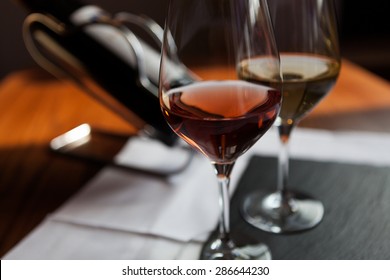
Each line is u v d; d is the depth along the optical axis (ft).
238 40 1.83
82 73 2.58
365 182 2.30
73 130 2.74
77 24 2.38
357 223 2.08
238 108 1.79
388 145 2.52
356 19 9.93
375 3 9.91
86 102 3.05
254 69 1.83
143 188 2.30
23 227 2.08
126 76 2.44
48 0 2.43
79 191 2.27
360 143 2.55
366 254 1.95
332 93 2.99
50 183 2.33
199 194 2.26
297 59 2.03
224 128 1.75
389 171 2.35
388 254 1.94
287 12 2.00
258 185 2.31
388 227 2.06
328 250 1.97
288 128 2.15
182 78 1.94
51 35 2.49
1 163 2.47
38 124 2.81
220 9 1.82
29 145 2.61
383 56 8.69
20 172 2.40
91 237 2.03
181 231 2.07
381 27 9.94
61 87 3.24
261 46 1.81
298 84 1.96
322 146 2.55
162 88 1.83
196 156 2.54
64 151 2.54
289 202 2.19
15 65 7.06
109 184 2.32
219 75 1.86
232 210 2.18
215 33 1.83
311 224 2.08
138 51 2.40
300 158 2.47
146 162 2.47
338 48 2.04
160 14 7.22
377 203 2.18
